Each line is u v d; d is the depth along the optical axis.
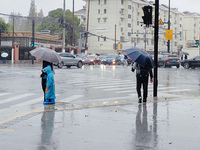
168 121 7.94
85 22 97.88
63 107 10.10
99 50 90.88
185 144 5.85
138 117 8.43
